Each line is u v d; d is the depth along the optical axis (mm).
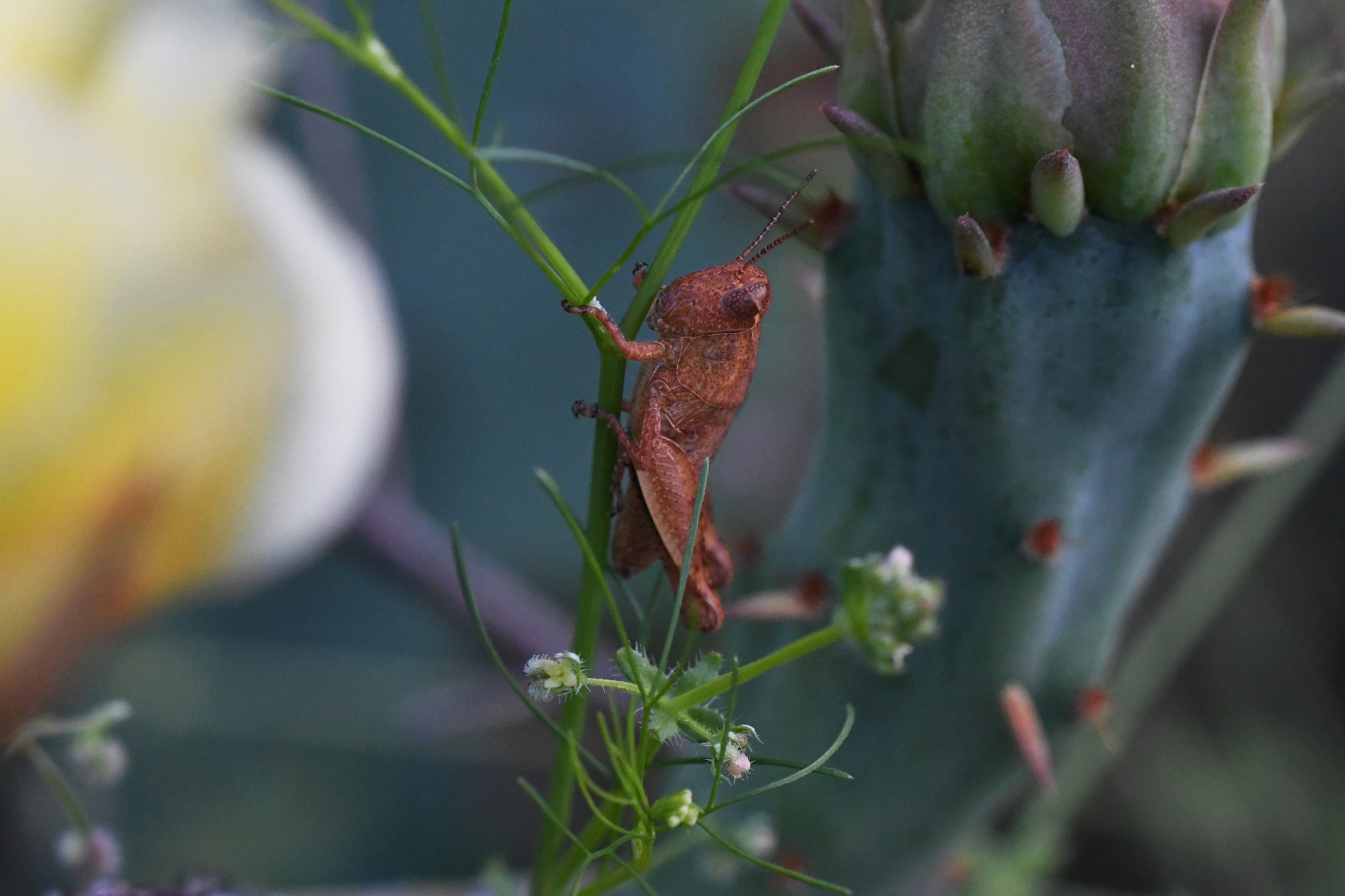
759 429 347
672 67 266
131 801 255
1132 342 164
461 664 268
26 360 88
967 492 169
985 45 159
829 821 176
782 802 177
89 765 164
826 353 172
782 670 176
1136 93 159
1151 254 163
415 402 249
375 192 245
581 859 161
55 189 87
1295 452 177
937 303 166
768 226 178
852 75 164
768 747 177
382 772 290
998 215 163
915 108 162
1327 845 381
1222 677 417
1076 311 164
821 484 174
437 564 231
